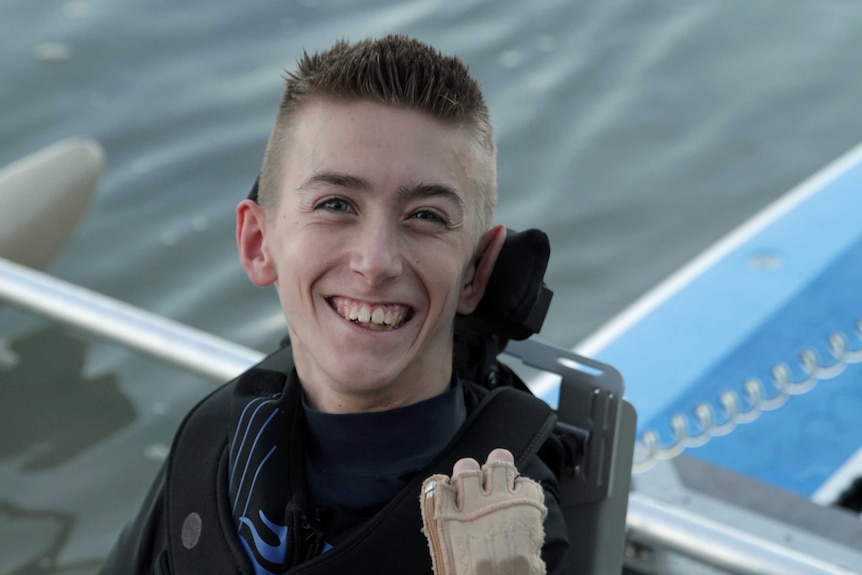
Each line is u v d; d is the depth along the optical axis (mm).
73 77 6016
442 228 1125
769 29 6457
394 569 1124
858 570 2152
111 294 4832
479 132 1157
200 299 4820
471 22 6543
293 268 1144
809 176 5465
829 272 3260
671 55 6246
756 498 2438
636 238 5164
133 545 1378
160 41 6312
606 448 1280
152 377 2957
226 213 5234
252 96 5910
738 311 3131
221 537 1209
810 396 2988
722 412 2910
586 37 6422
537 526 993
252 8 6582
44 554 2504
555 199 5359
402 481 1177
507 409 1213
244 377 1311
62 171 4141
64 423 2857
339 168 1104
